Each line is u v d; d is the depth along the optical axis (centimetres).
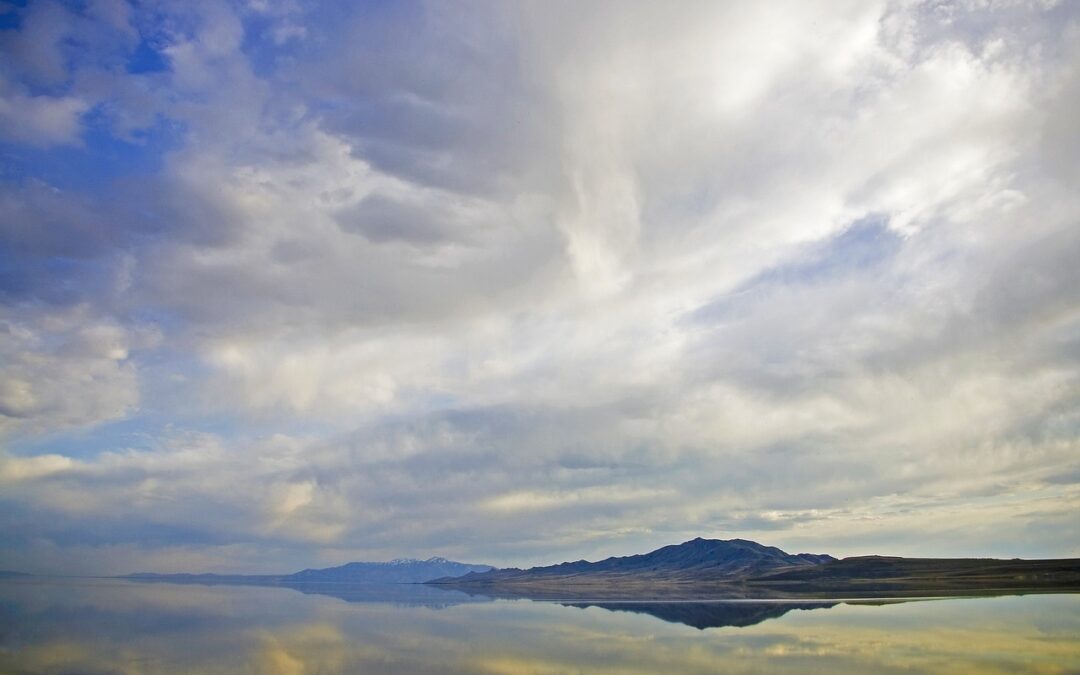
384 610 14075
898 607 11100
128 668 6222
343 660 6531
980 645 6431
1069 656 5728
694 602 15038
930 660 5706
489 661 6359
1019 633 7175
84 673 6003
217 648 7519
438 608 14662
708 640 7550
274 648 7488
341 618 11788
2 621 10875
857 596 14888
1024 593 13500
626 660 6253
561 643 7606
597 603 15550
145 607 14875
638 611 12438
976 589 15438
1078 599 11519
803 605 12619
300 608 14975
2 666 6372
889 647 6481
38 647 7681
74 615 12256
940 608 10481
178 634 9012
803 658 6047
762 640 7381
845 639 7169
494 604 16050
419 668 6050
